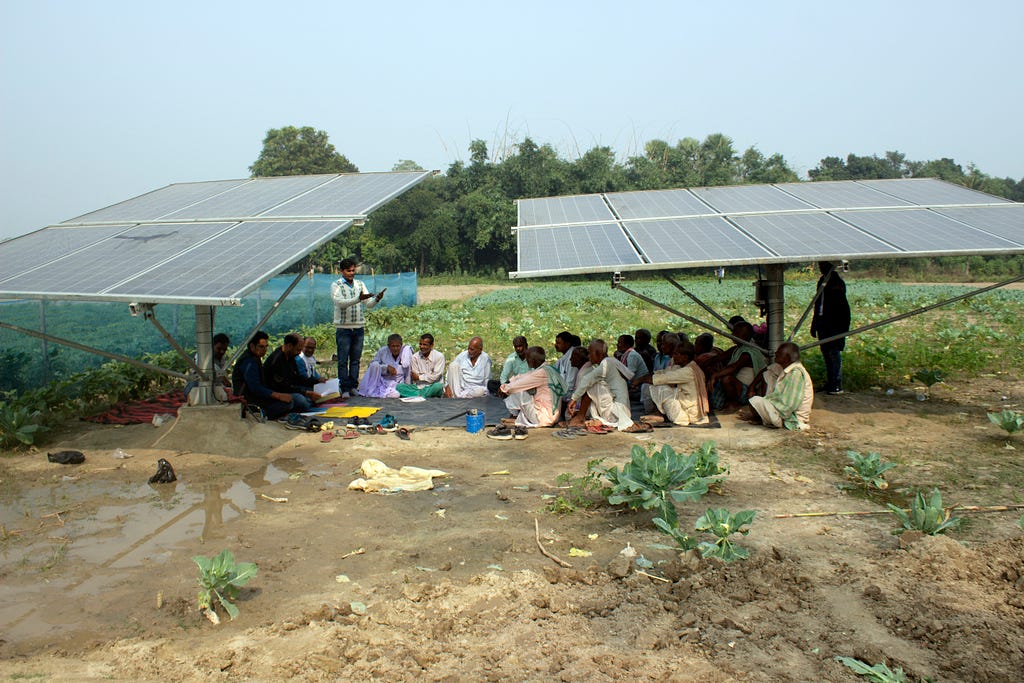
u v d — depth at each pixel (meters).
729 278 54.03
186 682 4.00
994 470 7.62
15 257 9.71
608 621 4.67
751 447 8.76
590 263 8.81
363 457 8.62
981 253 8.18
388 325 23.56
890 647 4.30
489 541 5.96
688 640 4.42
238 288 7.44
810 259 8.45
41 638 4.52
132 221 10.79
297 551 5.82
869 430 9.39
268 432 9.41
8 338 12.26
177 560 5.66
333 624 4.65
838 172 67.69
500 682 4.00
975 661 4.14
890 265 55.03
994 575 5.15
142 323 15.45
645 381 10.70
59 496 7.25
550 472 7.92
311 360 12.41
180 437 9.01
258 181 12.74
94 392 11.43
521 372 11.02
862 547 5.70
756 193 12.38
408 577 5.31
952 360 14.13
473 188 58.91
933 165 69.69
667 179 62.91
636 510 6.61
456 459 8.51
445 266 58.22
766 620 4.64
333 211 9.88
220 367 10.70
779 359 9.72
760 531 6.05
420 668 4.16
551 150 58.56
